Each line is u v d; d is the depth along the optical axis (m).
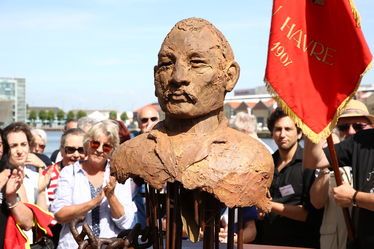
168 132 2.70
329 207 3.65
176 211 2.59
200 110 2.62
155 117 5.62
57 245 3.95
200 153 2.50
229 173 2.47
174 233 2.60
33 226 3.77
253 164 2.53
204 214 2.60
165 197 2.82
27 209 3.63
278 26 3.20
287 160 3.96
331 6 3.26
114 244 2.72
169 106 2.64
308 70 3.24
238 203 2.47
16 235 3.59
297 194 3.81
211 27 2.73
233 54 2.81
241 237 2.70
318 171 3.77
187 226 2.65
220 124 2.73
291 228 3.80
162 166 2.52
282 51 3.20
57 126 50.59
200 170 2.47
